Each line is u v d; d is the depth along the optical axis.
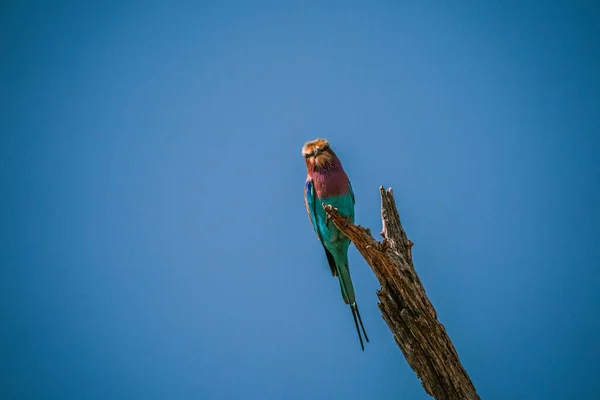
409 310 8.81
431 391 8.98
